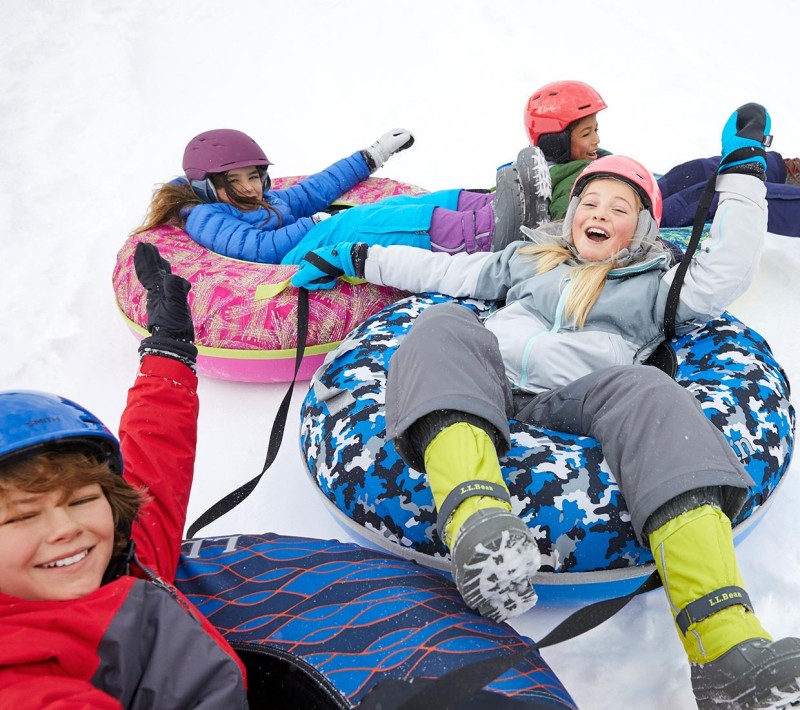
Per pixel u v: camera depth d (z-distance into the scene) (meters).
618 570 1.58
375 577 1.41
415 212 2.57
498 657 1.13
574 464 1.62
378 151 3.29
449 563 1.62
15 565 1.01
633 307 1.96
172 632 1.07
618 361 1.93
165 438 1.44
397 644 1.24
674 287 1.92
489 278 2.21
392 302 2.45
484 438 1.43
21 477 1.01
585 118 2.73
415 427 1.49
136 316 2.51
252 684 1.29
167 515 1.39
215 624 1.36
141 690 1.03
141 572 1.23
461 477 1.38
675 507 1.40
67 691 0.93
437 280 2.29
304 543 1.56
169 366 1.50
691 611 1.33
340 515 1.76
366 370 1.97
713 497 1.40
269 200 2.99
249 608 1.38
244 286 2.44
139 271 1.65
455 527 1.35
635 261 2.04
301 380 2.52
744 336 2.05
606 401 1.63
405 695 1.09
